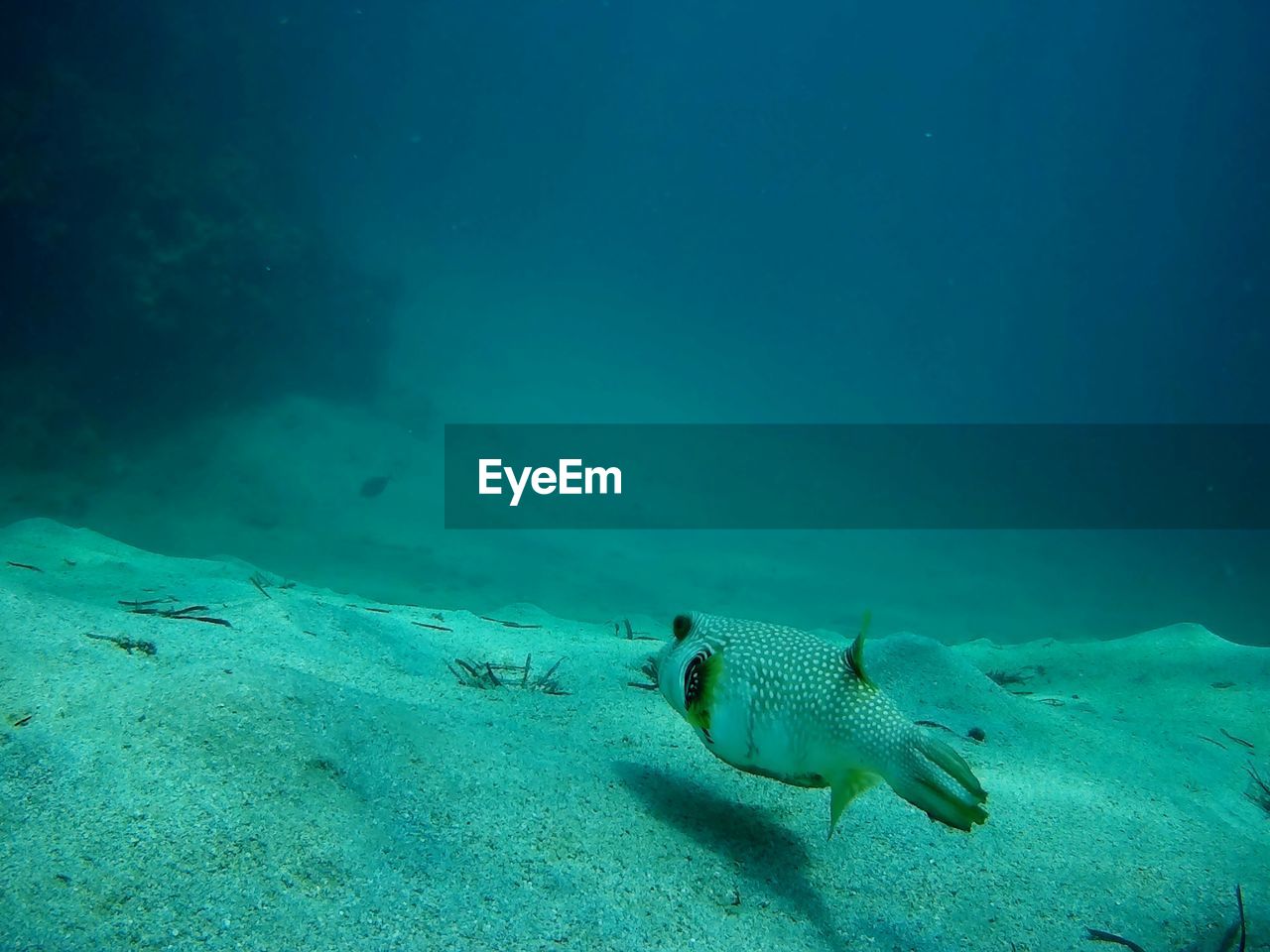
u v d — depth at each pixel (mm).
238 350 18859
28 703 2660
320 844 2242
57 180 14969
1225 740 5145
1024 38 83125
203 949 1803
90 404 16328
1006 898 2658
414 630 5348
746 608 15000
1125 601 19219
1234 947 2547
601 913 2203
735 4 80625
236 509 16172
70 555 6168
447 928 2023
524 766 2932
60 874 1936
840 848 2816
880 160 92875
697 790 3074
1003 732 4465
